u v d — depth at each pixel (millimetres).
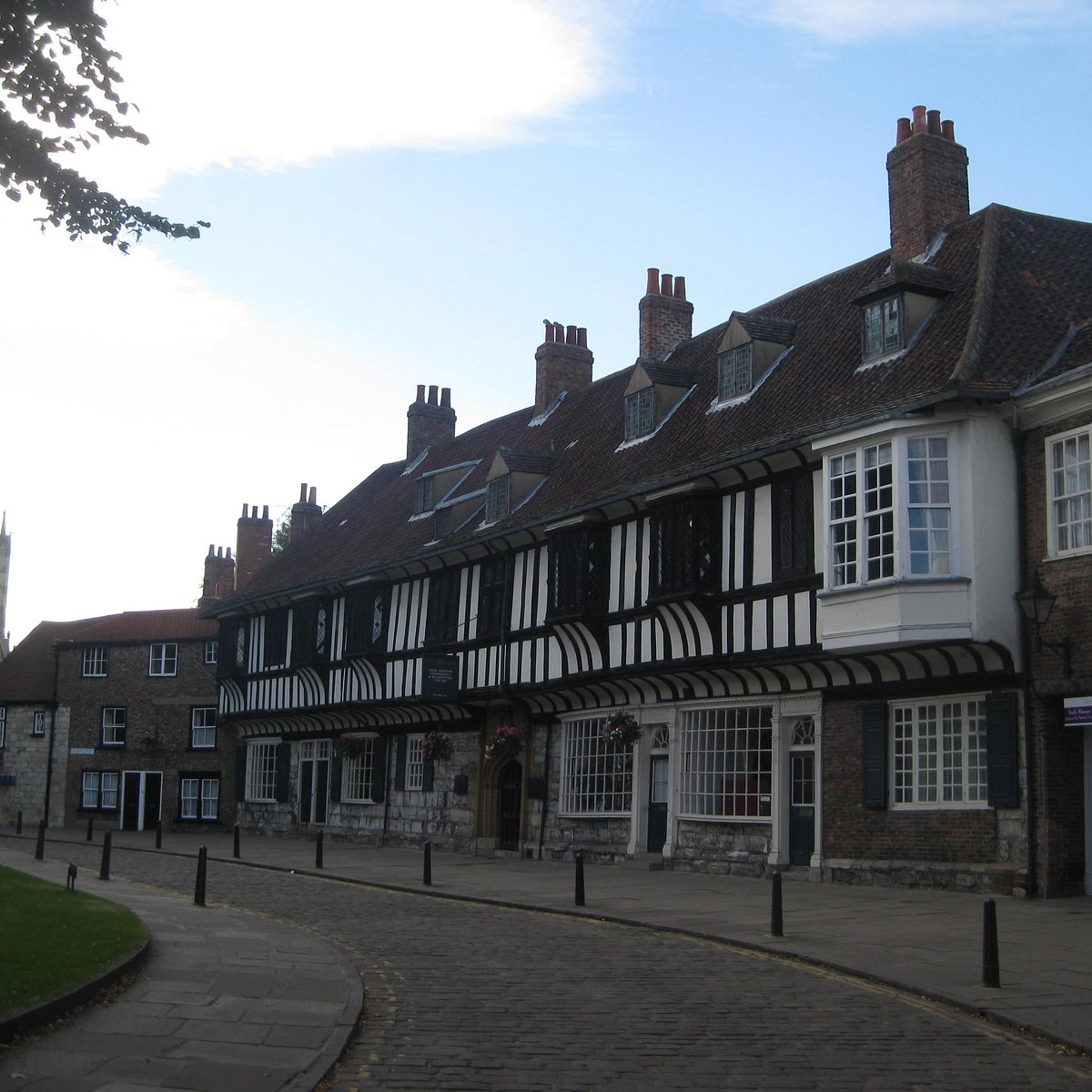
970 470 15453
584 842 22797
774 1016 8672
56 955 9273
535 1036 7977
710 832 19984
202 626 38531
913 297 17625
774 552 18172
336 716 30844
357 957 11086
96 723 38938
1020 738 15305
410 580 27875
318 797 32250
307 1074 6824
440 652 26250
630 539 21328
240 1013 8289
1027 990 9453
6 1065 6789
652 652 20391
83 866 20922
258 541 39812
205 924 12789
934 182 19922
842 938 12109
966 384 15258
